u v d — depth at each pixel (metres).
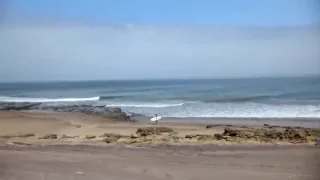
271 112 28.59
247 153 10.70
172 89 62.81
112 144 12.51
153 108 33.53
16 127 19.22
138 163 9.38
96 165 9.13
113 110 30.98
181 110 31.39
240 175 8.15
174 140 13.84
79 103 39.97
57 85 98.06
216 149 11.47
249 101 38.09
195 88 62.47
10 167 8.84
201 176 8.12
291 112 28.28
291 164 9.18
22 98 50.06
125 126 19.81
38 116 24.62
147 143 12.92
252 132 15.86
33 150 11.11
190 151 11.09
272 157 10.12
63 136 15.55
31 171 8.43
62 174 8.26
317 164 9.12
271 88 53.28
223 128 18.91
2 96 55.31
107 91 64.38
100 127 19.34
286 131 15.98
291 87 53.12
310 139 14.02
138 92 58.31
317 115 26.39
